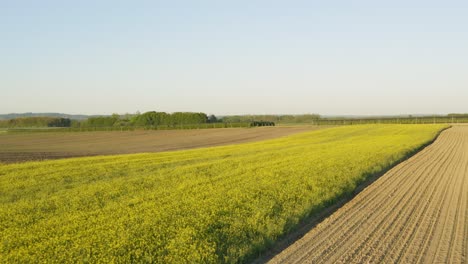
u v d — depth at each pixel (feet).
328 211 42.83
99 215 39.01
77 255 28.53
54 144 240.32
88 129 406.62
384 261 28.35
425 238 33.42
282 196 46.19
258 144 160.25
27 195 53.31
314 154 96.94
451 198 49.26
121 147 205.57
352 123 363.76
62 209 43.27
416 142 135.54
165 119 456.04
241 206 42.04
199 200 44.78
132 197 48.80
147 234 32.24
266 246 31.58
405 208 44.09
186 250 28.81
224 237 32.58
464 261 28.43
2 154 157.79
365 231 35.42
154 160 98.37
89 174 72.74
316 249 30.99
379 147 114.83
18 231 34.65
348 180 57.36
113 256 27.66
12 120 612.70
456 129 240.32
